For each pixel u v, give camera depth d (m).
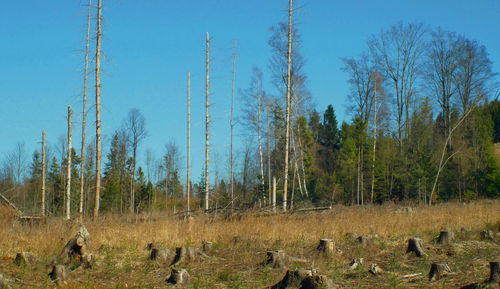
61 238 14.13
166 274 11.42
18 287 10.02
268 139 40.94
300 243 14.18
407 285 10.03
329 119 70.75
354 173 47.12
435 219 19.12
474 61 45.44
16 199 38.53
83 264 11.81
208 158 29.00
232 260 12.59
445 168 44.06
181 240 15.11
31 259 11.70
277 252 11.89
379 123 46.53
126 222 20.03
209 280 10.84
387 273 11.00
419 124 46.75
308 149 51.69
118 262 12.38
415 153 45.03
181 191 58.25
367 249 13.23
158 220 20.08
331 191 45.34
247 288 10.18
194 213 21.69
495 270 9.15
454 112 46.06
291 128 39.03
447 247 12.98
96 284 10.55
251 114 40.94
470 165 43.16
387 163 46.84
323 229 16.12
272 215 20.94
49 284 10.34
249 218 19.33
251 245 14.09
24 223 19.47
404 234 15.76
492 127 51.91
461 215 20.08
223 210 21.69
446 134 45.47
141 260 12.67
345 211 23.20
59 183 44.41
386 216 20.05
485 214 20.62
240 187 48.81
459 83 45.59
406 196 43.69
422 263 11.72
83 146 26.81
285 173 26.91
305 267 11.66
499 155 45.53
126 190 48.44
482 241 13.97
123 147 48.22
